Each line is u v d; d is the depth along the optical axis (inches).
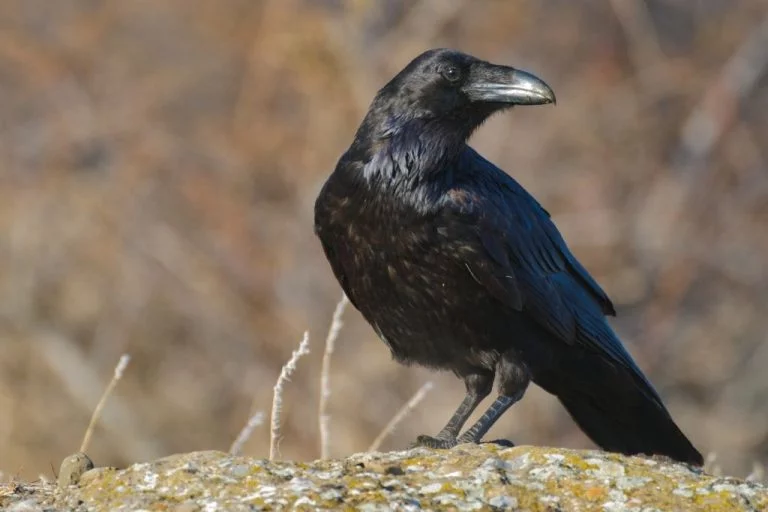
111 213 657.0
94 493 215.5
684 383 670.5
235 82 695.1
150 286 643.5
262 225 660.7
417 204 275.4
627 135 717.9
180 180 672.4
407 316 283.0
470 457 225.0
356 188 279.6
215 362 626.2
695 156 725.9
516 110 697.6
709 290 696.4
